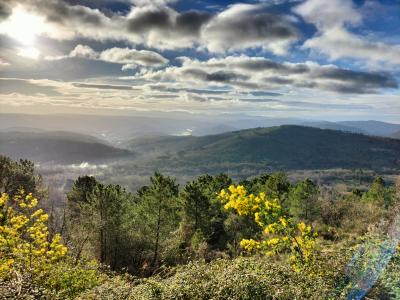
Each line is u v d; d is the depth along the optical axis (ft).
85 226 88.99
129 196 104.88
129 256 95.25
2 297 30.04
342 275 26.73
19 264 40.52
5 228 43.88
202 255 83.41
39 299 32.60
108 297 31.78
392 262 25.66
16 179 111.24
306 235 32.17
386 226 30.89
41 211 48.32
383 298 23.20
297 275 28.32
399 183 70.28
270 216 32.14
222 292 26.03
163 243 95.76
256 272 29.25
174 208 111.96
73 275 41.88
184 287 27.91
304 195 111.96
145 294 28.81
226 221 96.99
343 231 70.49
